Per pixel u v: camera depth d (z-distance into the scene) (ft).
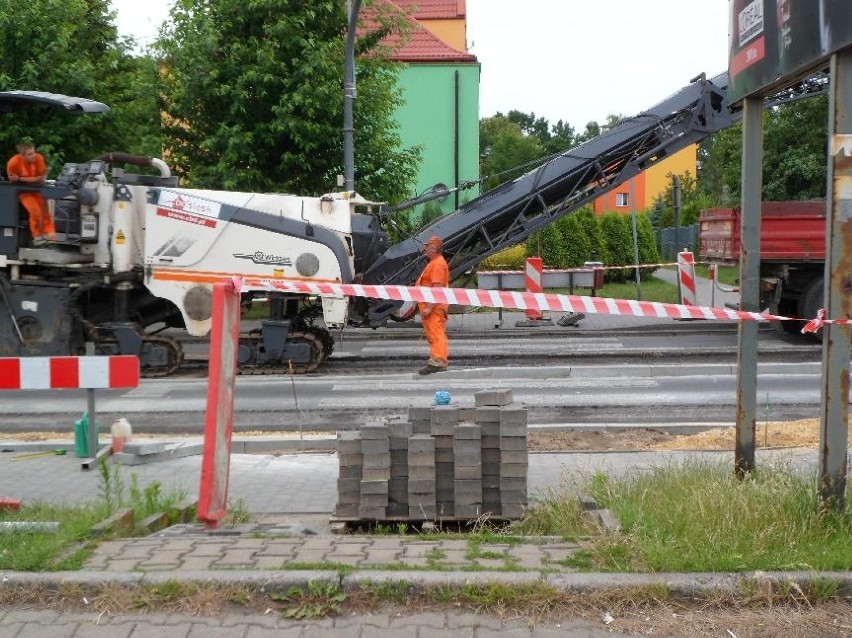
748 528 14.19
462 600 12.14
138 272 42.88
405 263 47.91
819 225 52.01
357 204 46.42
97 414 34.37
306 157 60.75
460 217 50.67
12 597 12.32
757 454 24.38
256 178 59.93
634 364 45.29
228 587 12.35
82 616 11.89
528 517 17.99
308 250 42.98
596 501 18.15
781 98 46.68
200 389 39.70
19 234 42.34
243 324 50.93
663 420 31.96
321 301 44.34
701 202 132.98
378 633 11.49
